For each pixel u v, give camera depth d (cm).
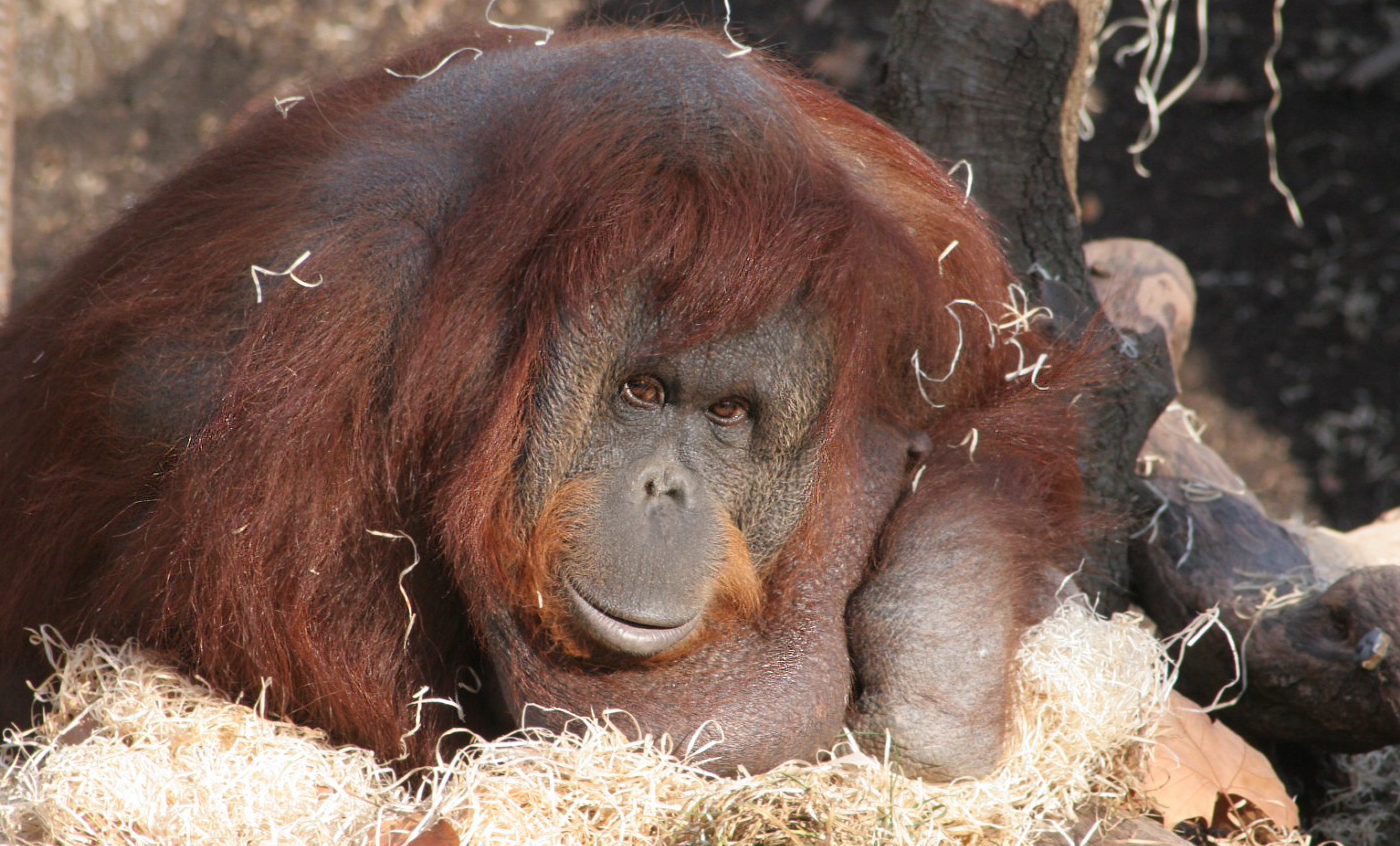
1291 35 1523
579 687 481
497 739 477
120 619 510
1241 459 1235
